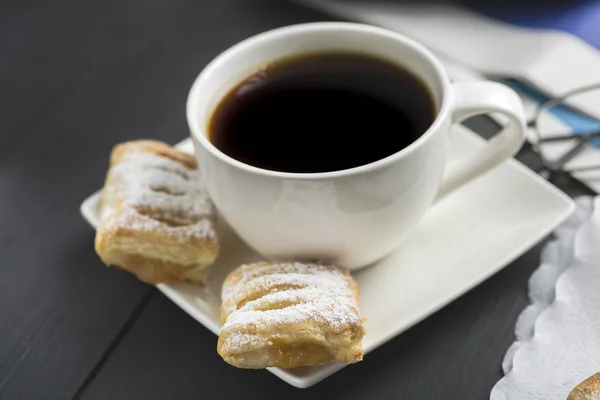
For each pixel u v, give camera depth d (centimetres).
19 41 68
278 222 48
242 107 51
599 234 50
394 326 48
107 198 52
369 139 49
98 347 51
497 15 63
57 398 49
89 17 69
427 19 63
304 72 52
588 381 45
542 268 50
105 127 61
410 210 48
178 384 49
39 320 52
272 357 46
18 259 55
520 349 48
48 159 60
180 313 51
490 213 51
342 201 47
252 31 65
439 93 49
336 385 48
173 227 50
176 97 62
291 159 48
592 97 56
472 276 49
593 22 61
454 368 48
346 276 48
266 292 47
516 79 59
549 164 54
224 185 48
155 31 67
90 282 53
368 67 52
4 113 63
